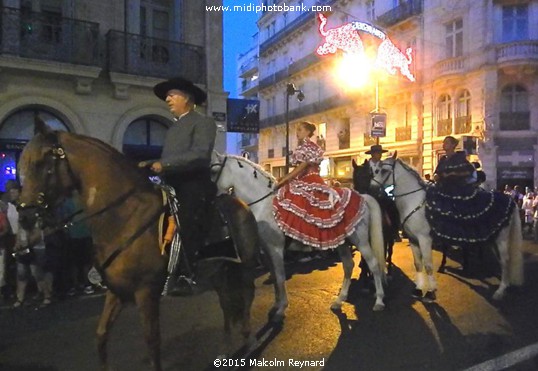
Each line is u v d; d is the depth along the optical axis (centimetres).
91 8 1155
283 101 3912
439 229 648
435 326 565
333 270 929
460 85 2312
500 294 685
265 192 592
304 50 3578
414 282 801
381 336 530
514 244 692
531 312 623
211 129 399
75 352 492
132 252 367
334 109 3159
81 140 372
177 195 397
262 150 4297
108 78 1164
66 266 754
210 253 420
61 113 1108
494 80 2153
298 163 596
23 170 351
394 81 2655
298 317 602
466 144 1695
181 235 385
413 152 2541
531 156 2166
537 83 2156
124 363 460
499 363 454
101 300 722
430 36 2450
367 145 2888
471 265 964
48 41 1081
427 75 2466
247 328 487
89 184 367
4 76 1030
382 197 716
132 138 1246
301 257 1058
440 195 662
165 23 1324
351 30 2934
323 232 573
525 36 2183
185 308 657
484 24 2181
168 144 403
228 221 437
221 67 1357
